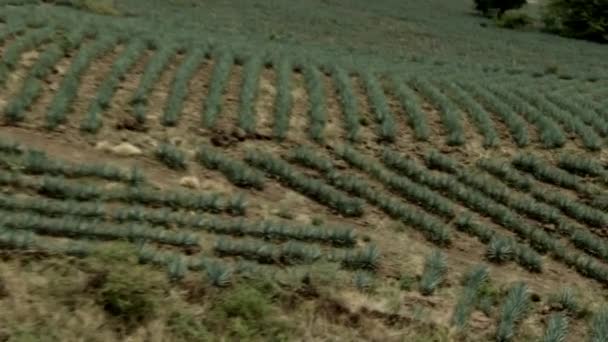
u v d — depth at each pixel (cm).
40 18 2644
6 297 1059
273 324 1103
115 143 1748
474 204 1678
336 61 2866
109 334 1038
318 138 1956
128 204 1427
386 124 2062
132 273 1098
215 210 1471
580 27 6228
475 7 8000
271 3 6206
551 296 1297
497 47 4938
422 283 1273
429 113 2281
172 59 2450
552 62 4238
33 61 2170
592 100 2825
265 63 2575
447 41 5116
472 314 1210
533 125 2288
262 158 1748
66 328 1028
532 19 6806
